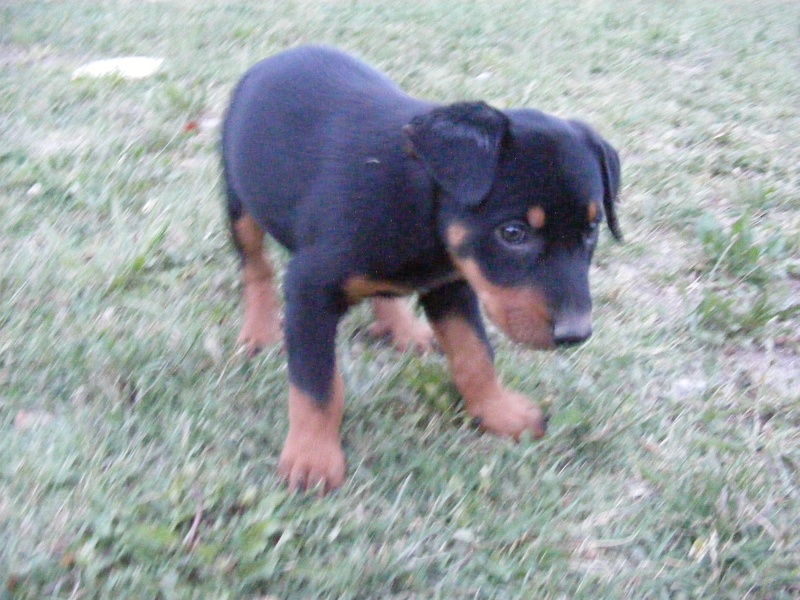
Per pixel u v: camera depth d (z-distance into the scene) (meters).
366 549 0.59
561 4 1.99
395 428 0.70
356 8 1.79
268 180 0.70
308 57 0.74
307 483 0.63
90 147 1.06
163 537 0.57
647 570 0.60
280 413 0.70
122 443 0.65
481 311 0.79
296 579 0.57
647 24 1.84
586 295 0.60
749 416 0.75
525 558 0.60
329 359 0.64
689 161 1.13
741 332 0.84
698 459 0.69
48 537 0.57
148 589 0.55
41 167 1.01
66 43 1.50
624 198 1.03
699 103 1.36
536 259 0.59
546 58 1.53
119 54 1.46
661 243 0.97
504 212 0.59
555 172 0.59
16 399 0.69
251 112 0.73
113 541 0.58
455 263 0.63
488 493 0.65
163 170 1.04
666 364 0.80
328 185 0.64
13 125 1.12
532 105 1.27
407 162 0.61
